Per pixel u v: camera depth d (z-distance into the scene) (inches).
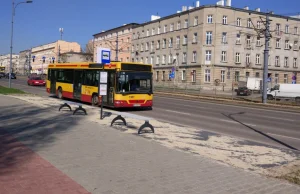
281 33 2674.7
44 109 640.4
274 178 243.8
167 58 2847.0
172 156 292.8
